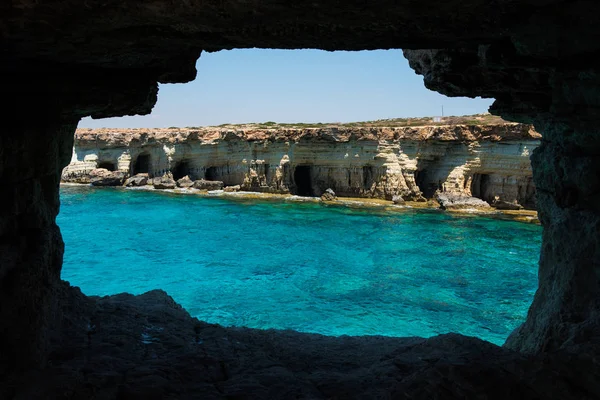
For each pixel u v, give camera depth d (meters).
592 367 6.04
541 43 6.18
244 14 5.34
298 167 62.50
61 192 59.19
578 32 5.82
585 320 7.61
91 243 39.38
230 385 7.44
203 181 61.69
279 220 47.78
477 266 32.91
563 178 9.00
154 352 8.70
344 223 46.16
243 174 61.00
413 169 53.59
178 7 4.98
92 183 63.38
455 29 6.35
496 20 5.99
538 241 39.00
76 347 8.06
